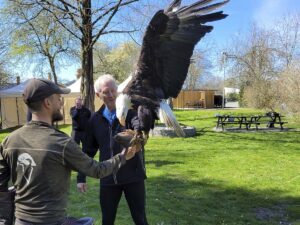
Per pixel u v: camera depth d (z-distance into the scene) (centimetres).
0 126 2667
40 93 291
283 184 995
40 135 290
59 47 2198
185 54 291
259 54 3622
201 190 920
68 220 317
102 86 440
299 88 2048
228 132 2117
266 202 852
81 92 1748
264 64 3572
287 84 2098
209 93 5681
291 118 2247
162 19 284
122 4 1697
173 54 294
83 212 726
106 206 464
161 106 306
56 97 300
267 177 1067
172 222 704
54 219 291
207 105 5656
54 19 1720
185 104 5684
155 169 1142
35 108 294
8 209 308
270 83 2688
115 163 322
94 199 805
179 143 1680
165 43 292
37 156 285
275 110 2680
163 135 1838
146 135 326
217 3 285
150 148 1549
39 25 1817
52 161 286
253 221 740
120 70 3400
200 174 1092
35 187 287
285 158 1359
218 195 891
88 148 475
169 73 299
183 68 295
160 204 796
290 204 842
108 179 456
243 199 870
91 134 468
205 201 840
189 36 289
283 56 3562
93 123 461
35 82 295
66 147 289
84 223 326
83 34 1722
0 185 304
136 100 307
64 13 1678
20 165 290
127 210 738
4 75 3534
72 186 902
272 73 3425
